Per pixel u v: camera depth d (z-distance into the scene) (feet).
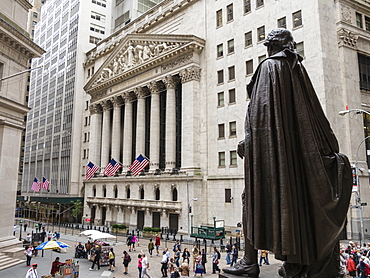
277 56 15.07
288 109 14.28
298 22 101.86
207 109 124.98
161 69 140.56
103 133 176.24
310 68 96.94
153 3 218.79
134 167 120.88
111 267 68.64
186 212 119.03
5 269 66.18
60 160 214.28
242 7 118.52
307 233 13.38
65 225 166.81
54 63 244.22
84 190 193.36
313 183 13.47
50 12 267.18
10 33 78.79
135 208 141.69
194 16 136.77
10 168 81.05
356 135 96.89
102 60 196.44
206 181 120.37
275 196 13.39
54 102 234.79
